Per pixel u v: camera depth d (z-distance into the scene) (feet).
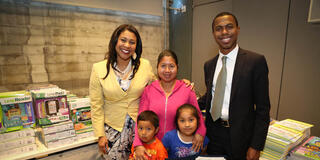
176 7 11.68
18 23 7.52
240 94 3.71
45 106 6.32
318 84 6.48
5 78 7.50
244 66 3.69
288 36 7.06
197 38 10.75
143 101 4.50
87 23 9.21
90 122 7.34
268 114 3.64
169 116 4.23
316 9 6.17
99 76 4.23
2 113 5.70
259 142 3.60
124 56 4.19
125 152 4.58
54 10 8.25
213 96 4.26
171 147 4.17
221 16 3.75
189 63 11.44
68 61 8.89
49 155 7.12
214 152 4.33
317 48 6.37
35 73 8.12
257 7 7.86
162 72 4.17
